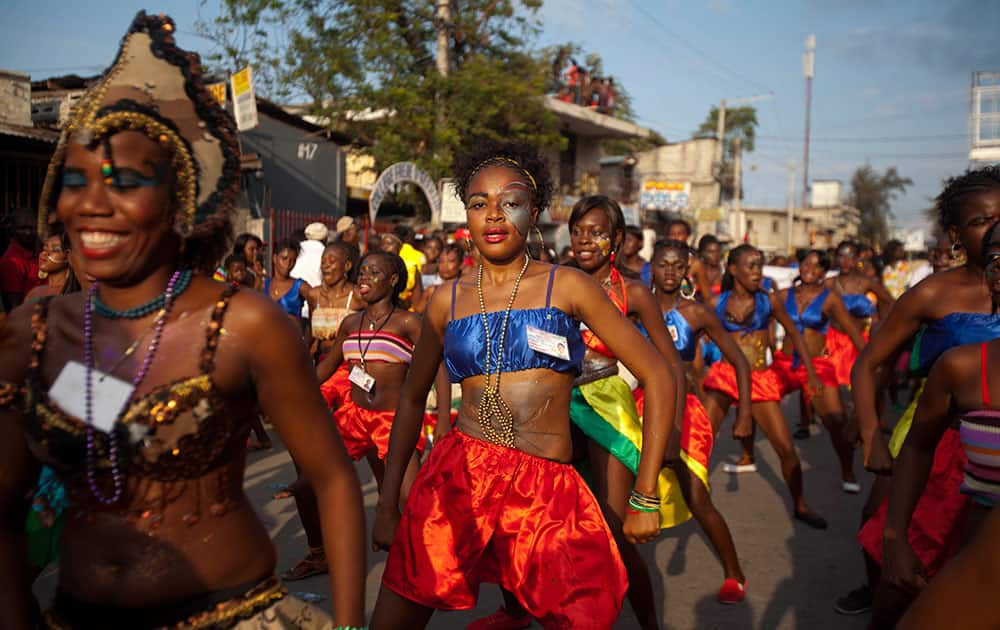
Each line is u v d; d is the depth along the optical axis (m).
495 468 2.68
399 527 2.76
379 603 2.75
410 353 4.83
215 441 1.66
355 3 18.84
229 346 1.65
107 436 1.58
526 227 2.82
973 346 2.48
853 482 6.62
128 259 1.61
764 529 5.62
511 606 3.87
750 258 5.83
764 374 5.84
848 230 60.81
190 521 1.67
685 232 8.52
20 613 1.70
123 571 1.65
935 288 3.39
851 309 9.09
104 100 1.60
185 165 1.64
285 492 4.23
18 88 10.51
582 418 3.56
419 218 20.38
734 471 7.25
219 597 1.71
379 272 4.75
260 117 16.03
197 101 1.66
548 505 2.64
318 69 18.98
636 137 29.72
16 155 10.16
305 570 4.45
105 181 1.57
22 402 1.67
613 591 2.63
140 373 1.61
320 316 6.48
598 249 3.81
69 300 1.72
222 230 1.74
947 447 3.21
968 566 1.51
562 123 27.00
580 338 2.82
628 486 3.52
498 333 2.73
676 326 4.64
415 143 19.92
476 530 2.66
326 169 17.50
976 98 11.45
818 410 6.70
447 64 20.16
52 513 1.96
